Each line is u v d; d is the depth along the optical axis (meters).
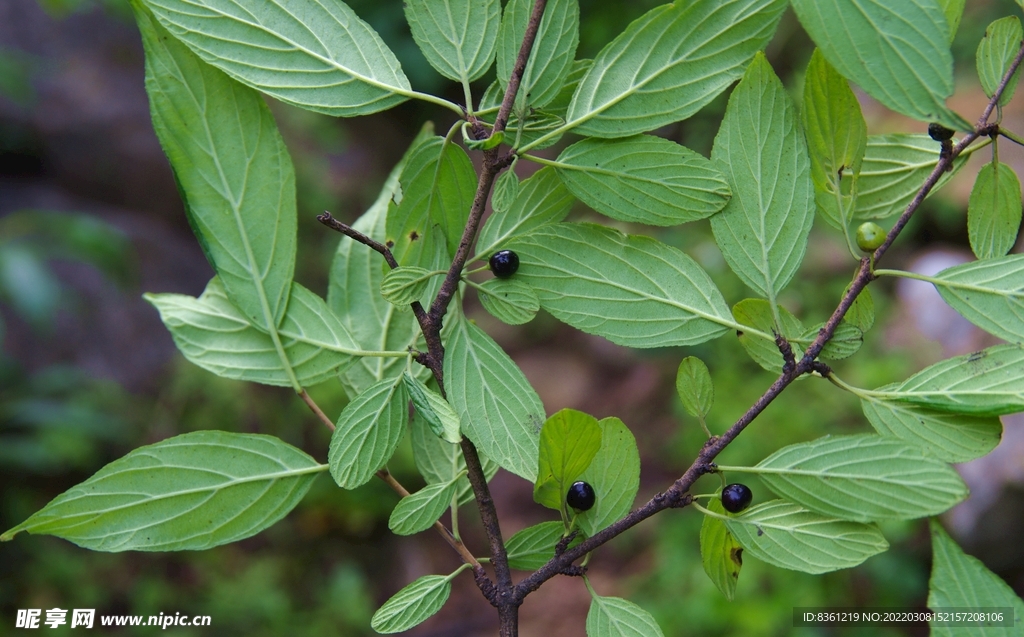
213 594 2.17
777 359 0.76
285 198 0.77
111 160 3.09
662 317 0.76
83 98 3.08
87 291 2.57
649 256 0.76
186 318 0.78
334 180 3.53
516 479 2.70
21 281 1.54
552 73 0.76
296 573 2.38
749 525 0.76
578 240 0.77
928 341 2.53
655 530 2.40
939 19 0.73
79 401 2.30
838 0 0.73
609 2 3.39
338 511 2.53
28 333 2.39
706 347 2.66
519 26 0.76
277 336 0.78
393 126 4.13
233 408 2.56
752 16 0.75
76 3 1.76
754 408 0.76
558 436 0.74
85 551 2.15
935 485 0.74
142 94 3.24
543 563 0.78
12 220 2.44
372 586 2.42
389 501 2.54
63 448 2.11
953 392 0.75
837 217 0.76
